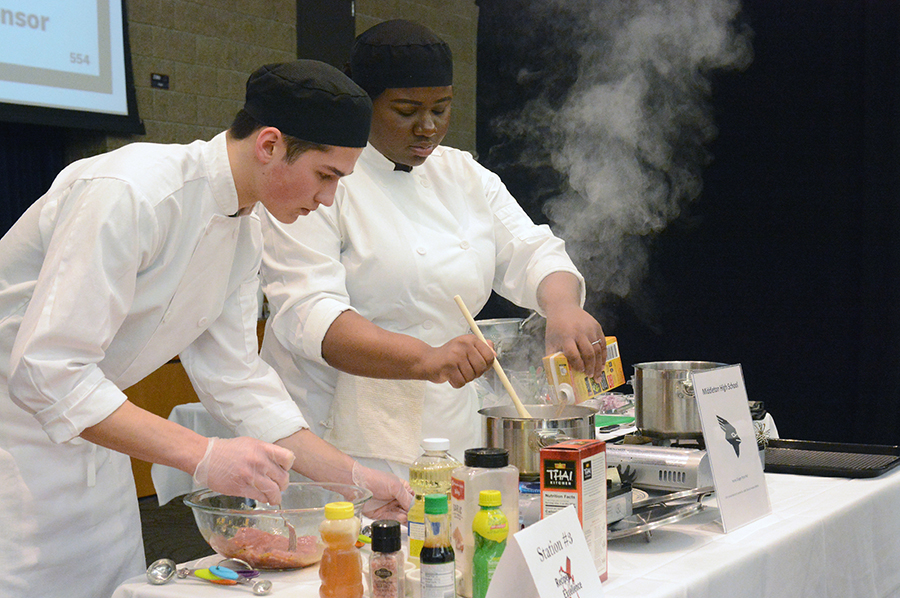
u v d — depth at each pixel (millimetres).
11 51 4891
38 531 1286
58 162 5539
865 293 4340
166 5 5547
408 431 1597
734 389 1368
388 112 1573
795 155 4602
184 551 3412
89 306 1111
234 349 1431
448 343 1379
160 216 1196
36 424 1284
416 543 1105
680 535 1265
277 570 1127
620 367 1646
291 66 1204
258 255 1448
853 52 4355
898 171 4188
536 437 1184
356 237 1622
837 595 1404
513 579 880
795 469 1653
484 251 1783
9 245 1268
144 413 1147
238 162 1255
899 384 4254
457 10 6113
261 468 1128
